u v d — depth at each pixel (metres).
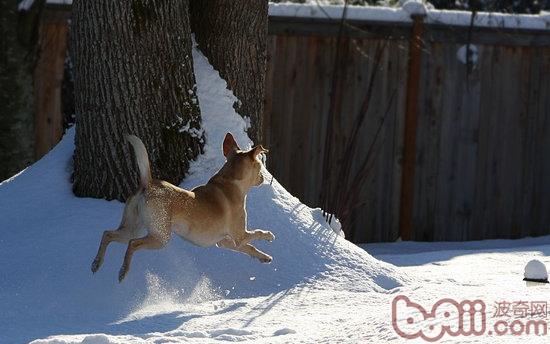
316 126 17.25
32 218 11.97
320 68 17.22
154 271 10.88
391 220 17.56
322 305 10.20
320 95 17.25
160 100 12.15
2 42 16.81
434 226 17.81
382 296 10.62
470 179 17.97
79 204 12.02
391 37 17.41
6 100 16.95
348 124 17.30
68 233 11.43
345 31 17.17
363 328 8.37
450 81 17.77
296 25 17.08
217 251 11.43
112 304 10.37
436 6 24.11
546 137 18.30
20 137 16.98
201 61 13.05
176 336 8.53
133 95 12.01
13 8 16.91
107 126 12.07
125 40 11.94
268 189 12.38
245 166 10.70
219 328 9.02
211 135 12.64
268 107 17.03
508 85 18.06
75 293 10.46
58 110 17.08
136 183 12.05
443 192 17.84
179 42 12.30
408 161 17.48
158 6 12.05
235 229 10.65
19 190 12.57
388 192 17.52
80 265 10.88
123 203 12.04
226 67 13.23
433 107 17.72
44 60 17.02
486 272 12.34
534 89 18.17
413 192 17.67
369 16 17.25
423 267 12.87
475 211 18.02
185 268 11.08
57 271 10.80
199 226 10.17
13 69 16.91
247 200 12.14
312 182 17.25
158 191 9.84
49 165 12.91
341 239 12.08
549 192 18.38
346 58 15.85
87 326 9.37
